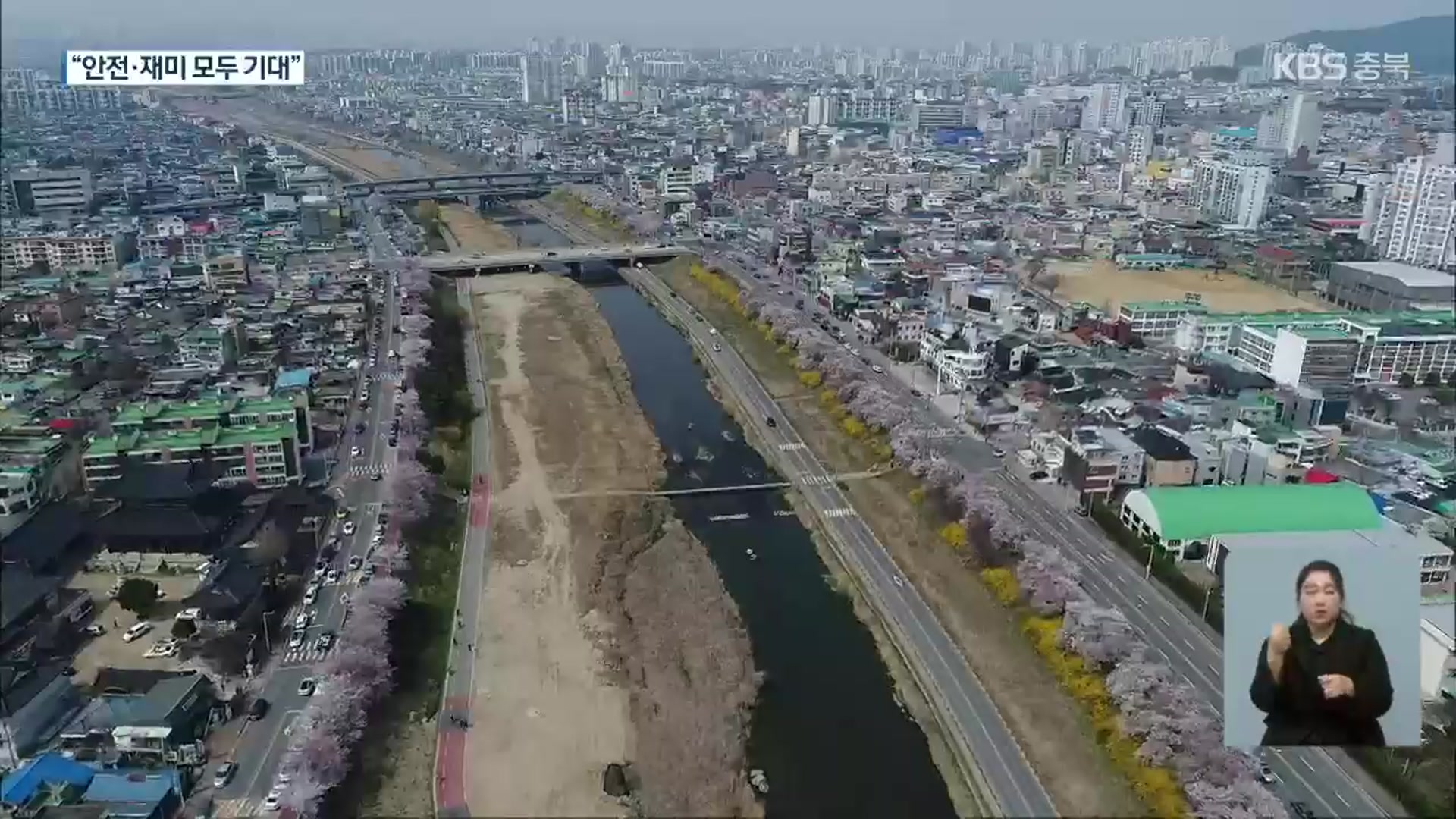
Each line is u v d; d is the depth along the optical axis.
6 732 167.50
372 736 180.75
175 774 161.25
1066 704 190.75
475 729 186.75
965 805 170.38
